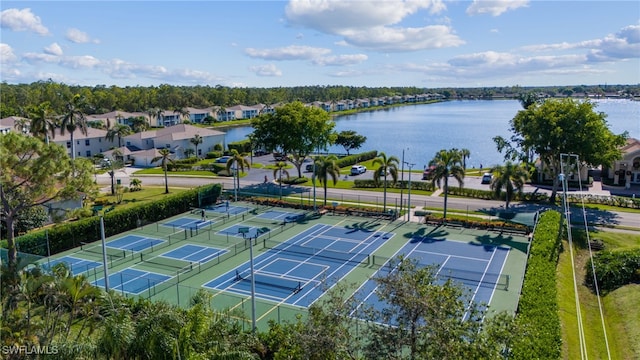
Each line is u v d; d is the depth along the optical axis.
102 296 23.45
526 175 55.12
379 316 18.22
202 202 64.00
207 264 42.03
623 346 26.91
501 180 54.88
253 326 25.80
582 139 58.75
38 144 31.22
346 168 94.69
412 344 16.44
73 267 41.19
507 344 16.91
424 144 135.88
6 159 29.44
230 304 33.47
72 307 23.39
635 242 45.88
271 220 56.94
